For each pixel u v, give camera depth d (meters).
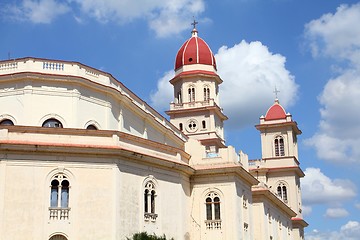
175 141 65.50
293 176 90.00
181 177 50.84
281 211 77.62
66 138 42.72
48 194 41.09
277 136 93.50
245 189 56.62
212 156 55.44
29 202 40.44
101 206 42.00
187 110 84.12
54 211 40.84
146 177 46.28
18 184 40.47
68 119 45.94
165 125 63.56
